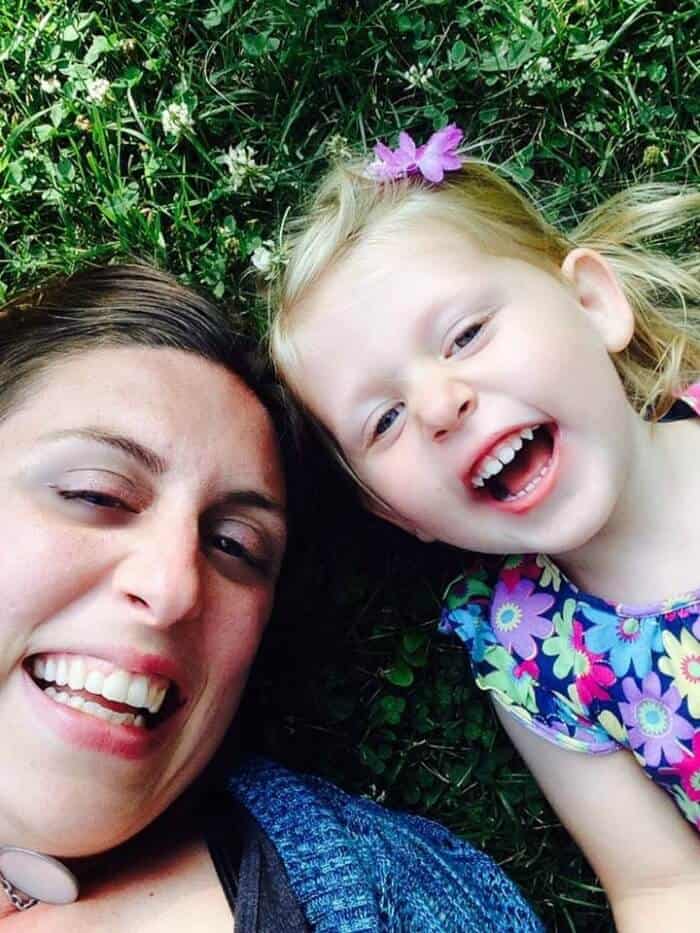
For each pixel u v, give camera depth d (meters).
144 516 0.35
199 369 0.38
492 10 0.52
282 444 0.40
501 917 0.41
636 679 0.43
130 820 0.36
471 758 0.52
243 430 0.37
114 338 0.37
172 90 0.53
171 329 0.38
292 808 0.40
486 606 0.47
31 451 0.34
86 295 0.39
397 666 0.52
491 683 0.47
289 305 0.42
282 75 0.52
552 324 0.39
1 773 0.34
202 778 0.43
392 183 0.43
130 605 0.33
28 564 0.33
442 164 0.42
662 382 0.45
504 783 0.52
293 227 0.49
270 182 0.52
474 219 0.41
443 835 0.45
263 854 0.37
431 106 0.51
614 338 0.41
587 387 0.38
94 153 0.53
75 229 0.53
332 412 0.41
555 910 0.52
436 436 0.38
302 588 0.52
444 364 0.38
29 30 0.53
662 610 0.43
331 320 0.40
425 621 0.52
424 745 0.53
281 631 0.52
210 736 0.39
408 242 0.40
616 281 0.42
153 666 0.34
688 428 0.44
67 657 0.34
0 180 0.53
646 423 0.43
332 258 0.41
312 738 0.52
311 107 0.53
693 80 0.52
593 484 0.38
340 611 0.52
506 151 0.53
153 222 0.52
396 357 0.39
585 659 0.44
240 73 0.53
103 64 0.53
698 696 0.42
